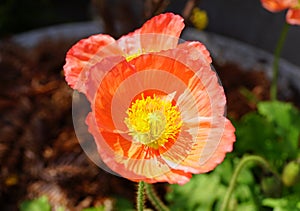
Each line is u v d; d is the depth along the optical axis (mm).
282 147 509
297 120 513
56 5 833
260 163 465
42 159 512
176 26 315
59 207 469
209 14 789
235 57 635
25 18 769
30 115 533
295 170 450
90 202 491
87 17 819
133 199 496
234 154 501
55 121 531
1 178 504
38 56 577
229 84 585
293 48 766
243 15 791
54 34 634
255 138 514
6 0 768
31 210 464
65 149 515
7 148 516
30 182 504
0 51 575
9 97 546
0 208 496
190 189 473
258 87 591
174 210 467
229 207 466
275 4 480
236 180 436
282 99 607
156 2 496
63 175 502
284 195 482
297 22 476
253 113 539
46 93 548
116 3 640
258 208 473
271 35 781
